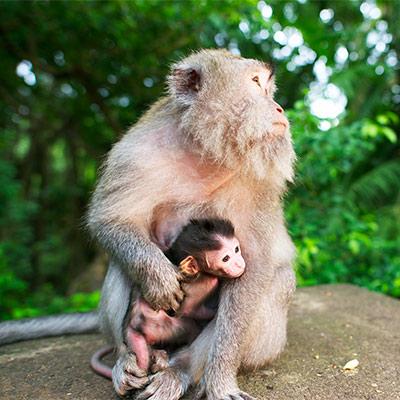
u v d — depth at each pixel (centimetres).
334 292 140
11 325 116
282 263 105
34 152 424
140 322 96
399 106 285
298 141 150
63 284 416
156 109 102
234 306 96
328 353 107
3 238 307
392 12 243
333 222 179
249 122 95
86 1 201
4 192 280
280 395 94
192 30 211
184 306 98
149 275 93
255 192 98
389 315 124
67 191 438
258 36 210
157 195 96
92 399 95
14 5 205
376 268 179
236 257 95
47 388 98
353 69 227
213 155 95
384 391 95
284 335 104
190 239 96
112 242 96
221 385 92
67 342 116
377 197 237
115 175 97
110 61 241
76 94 305
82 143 354
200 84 97
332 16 279
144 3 195
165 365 95
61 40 224
